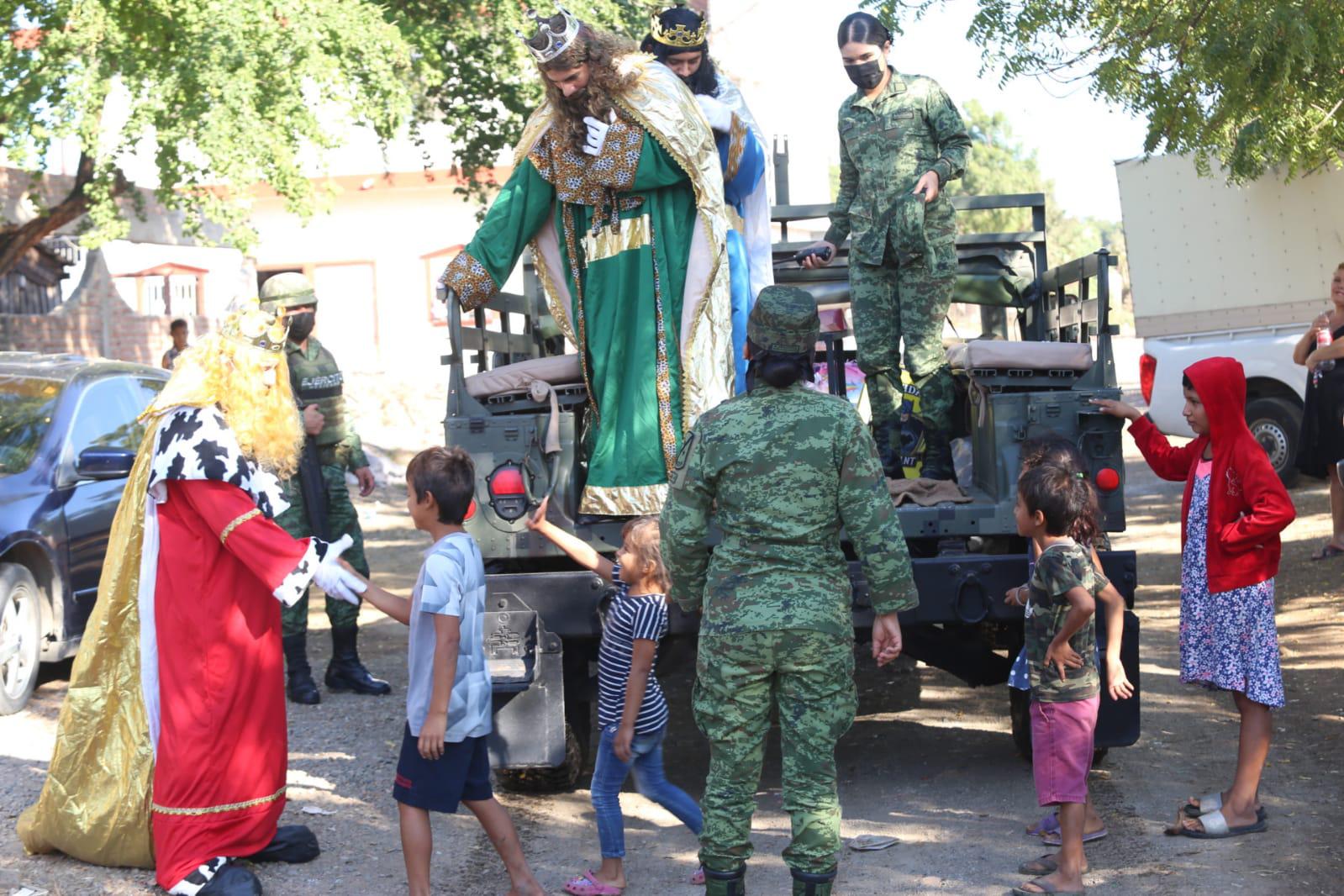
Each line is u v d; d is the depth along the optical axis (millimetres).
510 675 4973
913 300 6195
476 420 5203
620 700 4512
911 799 5391
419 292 27188
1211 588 4758
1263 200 13188
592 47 5152
